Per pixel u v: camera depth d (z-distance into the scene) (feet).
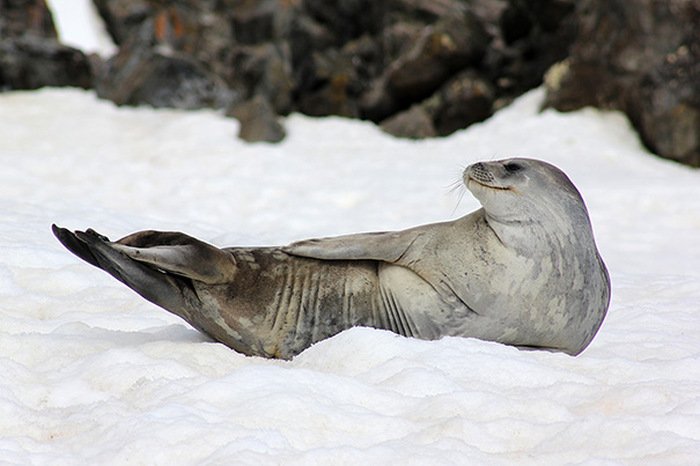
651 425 60.70
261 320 76.23
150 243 74.23
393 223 176.14
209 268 73.46
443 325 76.54
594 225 178.70
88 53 347.56
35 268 106.42
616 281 127.44
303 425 60.08
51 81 291.38
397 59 319.88
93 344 77.30
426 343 73.67
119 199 197.16
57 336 78.48
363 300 77.41
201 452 55.62
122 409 63.31
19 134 246.27
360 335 73.82
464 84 298.97
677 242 167.43
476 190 75.25
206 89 286.05
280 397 62.18
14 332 83.71
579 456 57.26
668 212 189.06
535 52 305.73
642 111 259.19
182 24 331.57
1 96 276.62
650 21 265.54
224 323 76.18
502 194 74.90
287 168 232.94
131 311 94.63
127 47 293.84
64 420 62.90
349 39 335.06
